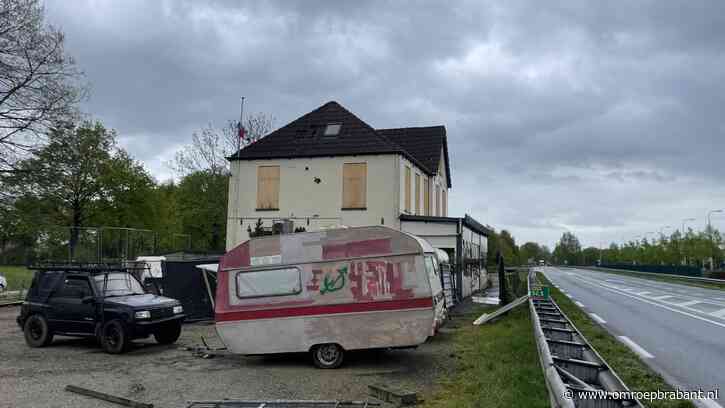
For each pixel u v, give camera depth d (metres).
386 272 9.73
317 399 7.34
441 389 7.70
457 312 18.09
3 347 12.40
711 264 66.75
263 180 24.88
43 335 12.30
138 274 15.80
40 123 23.20
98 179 45.00
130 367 9.85
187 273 17.06
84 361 10.54
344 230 10.00
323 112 26.03
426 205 29.83
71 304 12.16
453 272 20.92
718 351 9.91
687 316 16.03
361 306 9.68
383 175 23.56
